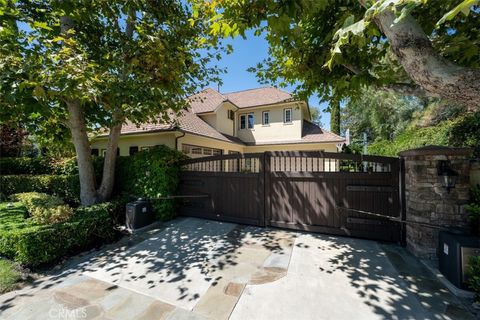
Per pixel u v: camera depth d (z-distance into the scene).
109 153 6.98
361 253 4.31
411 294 3.00
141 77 5.78
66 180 8.15
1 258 4.02
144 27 6.07
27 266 3.82
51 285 3.36
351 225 5.17
